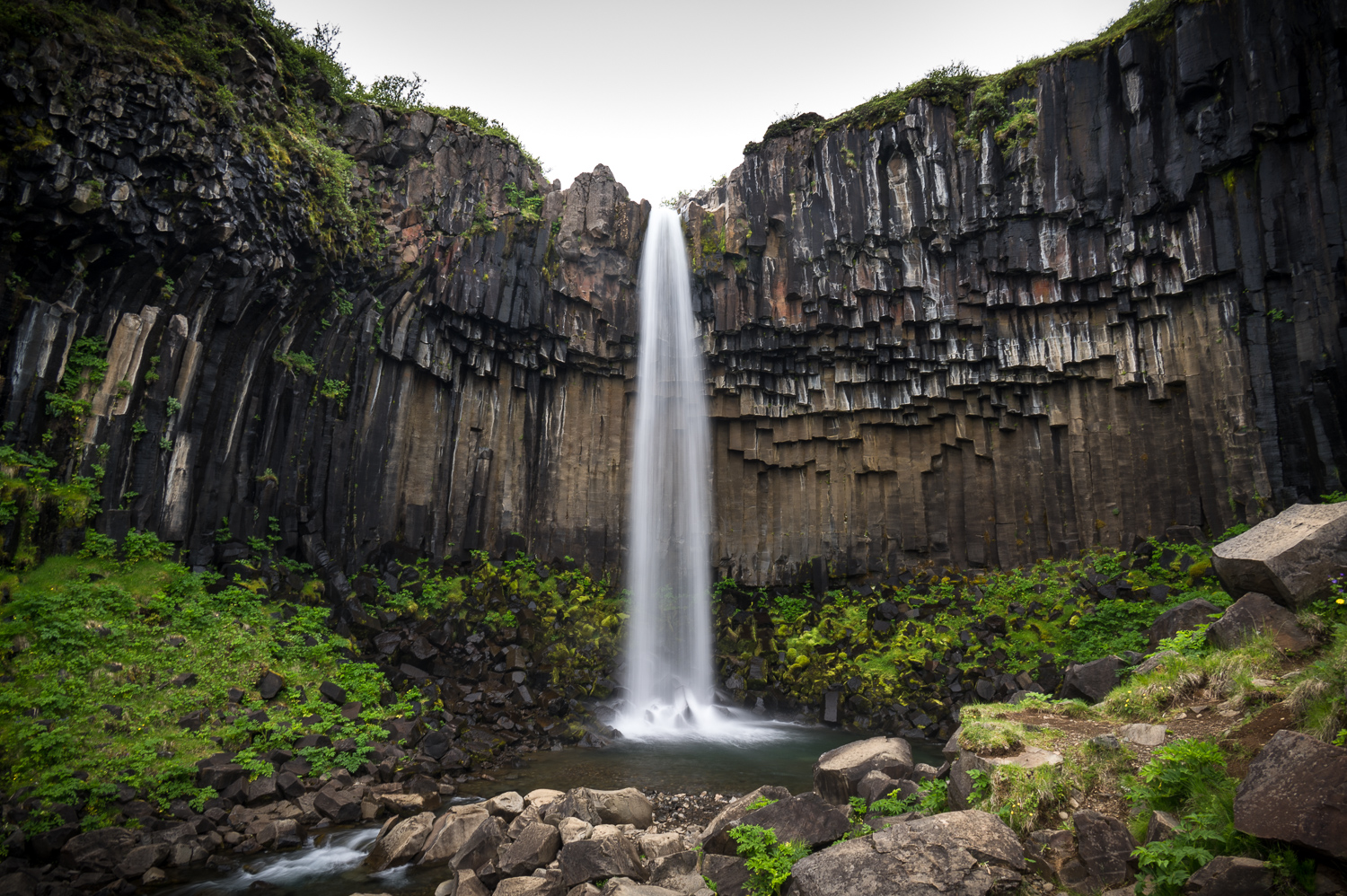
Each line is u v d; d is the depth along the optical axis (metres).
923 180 22.67
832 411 24.53
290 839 8.71
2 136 10.71
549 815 8.42
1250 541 8.53
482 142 21.94
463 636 16.97
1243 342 18.19
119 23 12.54
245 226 14.12
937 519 23.42
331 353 17.73
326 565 16.47
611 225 23.80
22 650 9.88
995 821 5.56
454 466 21.27
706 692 21.30
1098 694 9.48
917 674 18.39
